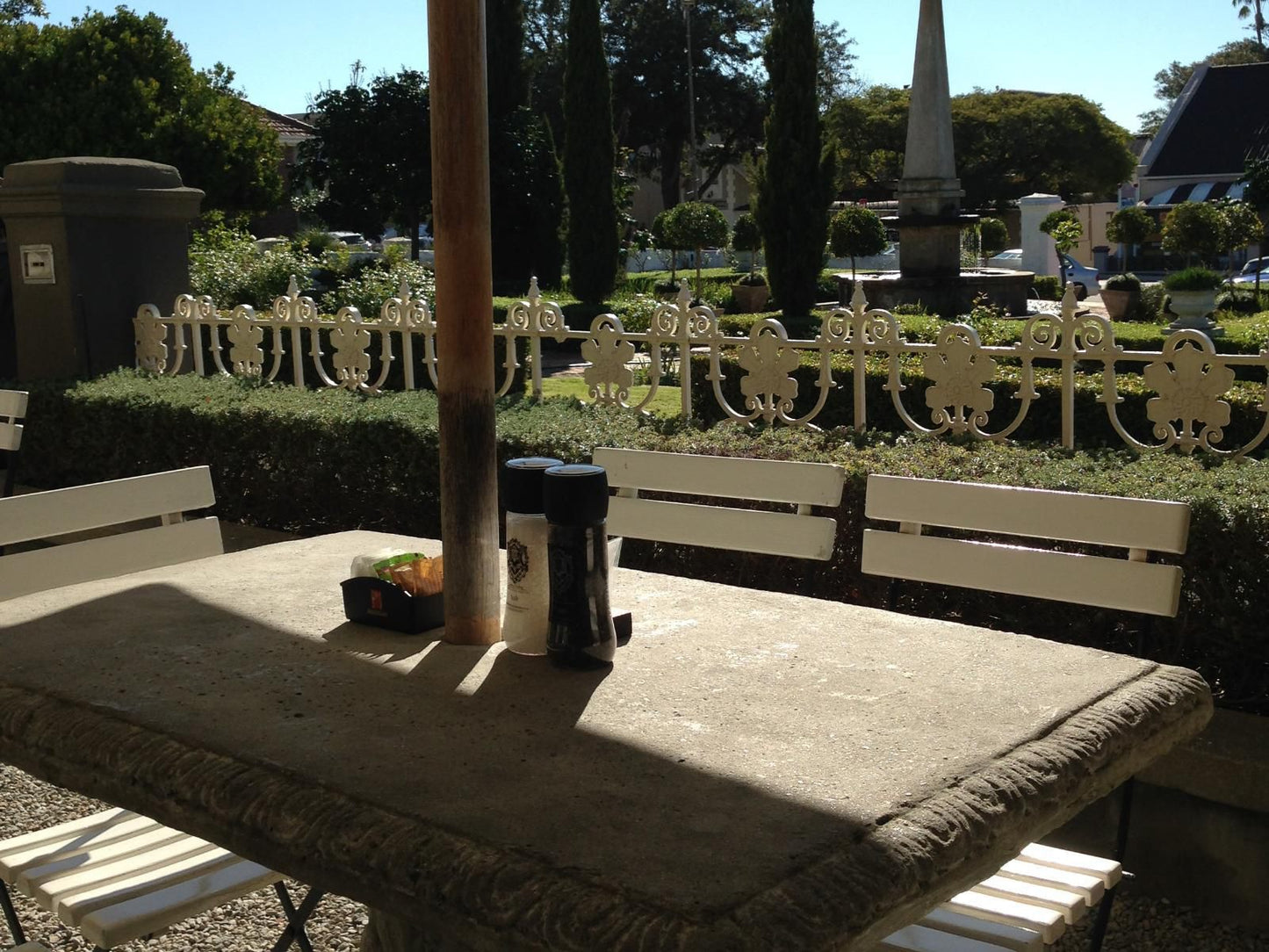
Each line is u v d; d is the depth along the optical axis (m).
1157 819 3.15
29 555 2.97
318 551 3.02
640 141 47.81
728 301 23.47
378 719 1.87
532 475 2.12
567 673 2.09
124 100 18.11
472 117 2.10
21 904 3.21
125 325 7.30
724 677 2.07
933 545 2.85
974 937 2.10
